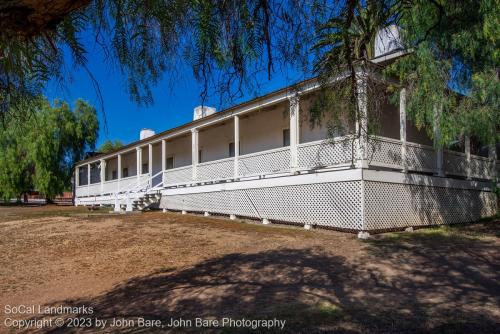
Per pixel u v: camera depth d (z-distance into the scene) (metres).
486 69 8.48
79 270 7.93
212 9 2.56
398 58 8.33
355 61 3.42
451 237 10.05
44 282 7.17
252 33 2.80
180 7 2.51
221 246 9.67
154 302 5.44
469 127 8.75
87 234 12.40
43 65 2.53
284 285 5.89
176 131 19.16
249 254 8.44
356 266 6.95
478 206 14.36
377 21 3.29
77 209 25.64
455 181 13.30
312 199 11.74
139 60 2.67
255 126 17.53
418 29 5.58
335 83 3.50
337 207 10.92
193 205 17.50
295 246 9.11
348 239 9.77
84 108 33.62
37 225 15.30
